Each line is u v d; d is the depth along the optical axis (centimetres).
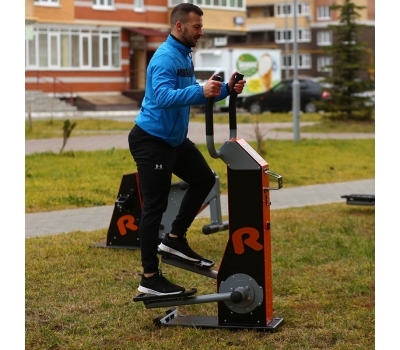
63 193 1266
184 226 578
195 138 2417
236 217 530
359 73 3100
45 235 913
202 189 575
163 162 543
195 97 506
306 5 7581
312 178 1543
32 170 1559
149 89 540
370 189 1393
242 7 5481
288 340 514
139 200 823
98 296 631
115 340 522
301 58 7662
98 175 1505
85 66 4584
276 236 895
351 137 2573
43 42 4384
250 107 4022
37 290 650
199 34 533
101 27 4650
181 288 536
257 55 4372
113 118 3684
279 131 2741
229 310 539
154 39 4953
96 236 895
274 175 532
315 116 3656
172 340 516
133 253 800
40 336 529
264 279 530
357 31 3094
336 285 666
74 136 2519
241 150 523
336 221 1009
